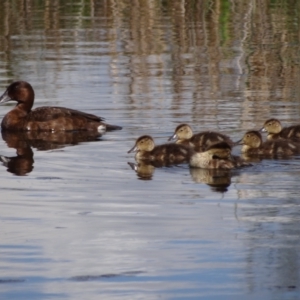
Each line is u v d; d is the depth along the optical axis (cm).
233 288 955
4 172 1435
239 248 1070
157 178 1394
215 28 2911
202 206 1241
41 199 1280
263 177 1391
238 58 2481
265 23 2973
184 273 1001
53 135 1775
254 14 3109
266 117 1800
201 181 1373
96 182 1370
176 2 3297
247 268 1008
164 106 1912
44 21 3064
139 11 3203
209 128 1714
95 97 2022
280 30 2864
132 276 994
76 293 944
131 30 2902
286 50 2584
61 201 1268
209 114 1831
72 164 1489
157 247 1079
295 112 1847
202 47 2645
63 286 964
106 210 1227
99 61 2450
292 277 980
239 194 1295
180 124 1661
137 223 1170
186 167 1473
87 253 1062
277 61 2439
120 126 1766
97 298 931
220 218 1186
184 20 3028
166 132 1711
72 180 1383
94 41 2741
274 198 1273
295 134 1639
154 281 975
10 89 1909
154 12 3177
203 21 3009
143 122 1789
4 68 2375
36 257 1052
